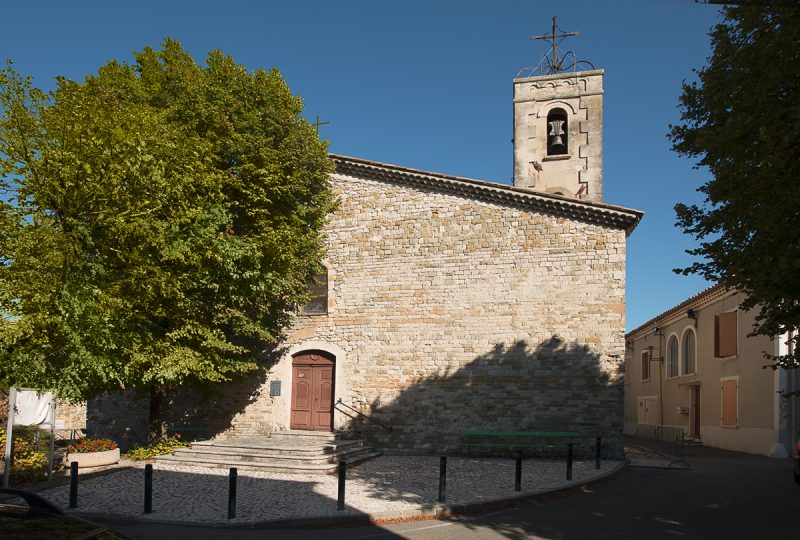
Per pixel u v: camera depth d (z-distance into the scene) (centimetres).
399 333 1923
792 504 1149
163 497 1149
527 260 1848
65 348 1373
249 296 1678
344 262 2019
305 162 1778
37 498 486
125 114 1435
